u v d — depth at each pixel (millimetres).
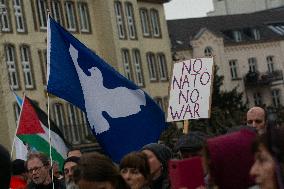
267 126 5008
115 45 57906
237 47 79750
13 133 48406
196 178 6668
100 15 58000
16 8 50750
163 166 9555
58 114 52469
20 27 50906
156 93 61906
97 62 13328
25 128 15828
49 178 12312
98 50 57906
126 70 58938
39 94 51250
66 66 13328
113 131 13359
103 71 13328
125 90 13375
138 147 13414
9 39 49594
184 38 77438
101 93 13336
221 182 5492
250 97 80375
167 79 63312
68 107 53156
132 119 13406
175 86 12477
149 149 9594
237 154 5465
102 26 58062
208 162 5504
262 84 80625
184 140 9047
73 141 53094
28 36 51188
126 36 59500
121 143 13406
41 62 51906
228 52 79000
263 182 4938
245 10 97625
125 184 6273
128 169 8188
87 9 57375
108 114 13344
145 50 61375
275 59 82375
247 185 5445
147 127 13430
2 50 48812
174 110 12445
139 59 60594
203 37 76875
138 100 13422
